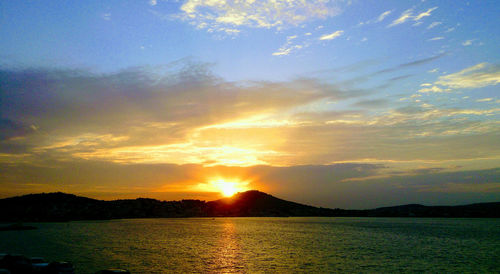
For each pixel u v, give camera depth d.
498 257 84.25
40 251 85.62
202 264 66.94
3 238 126.75
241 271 60.38
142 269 60.31
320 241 122.62
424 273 62.56
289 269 63.06
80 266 62.16
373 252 91.06
